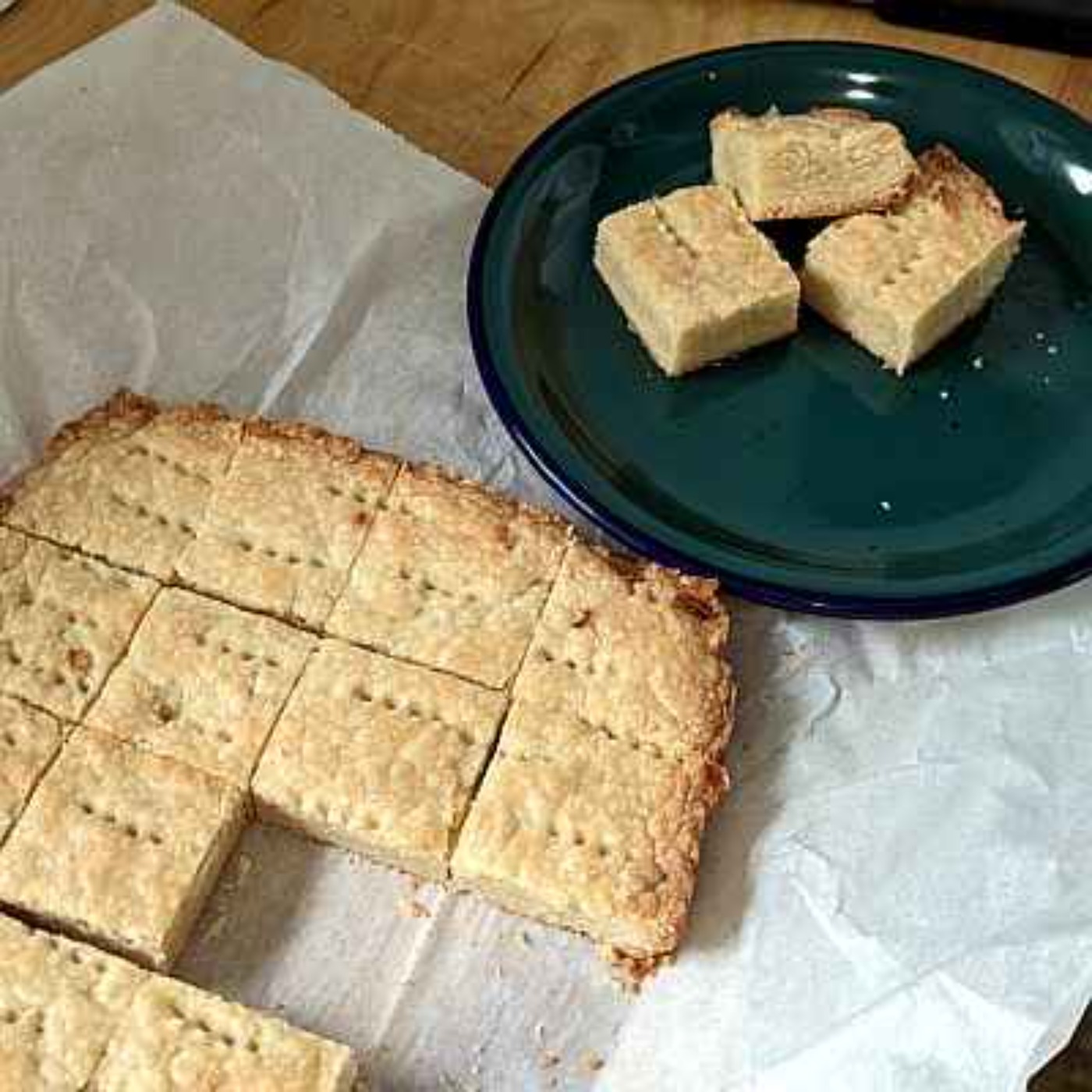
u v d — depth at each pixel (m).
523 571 0.48
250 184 0.56
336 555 0.48
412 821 0.44
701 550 0.47
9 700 0.46
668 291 0.50
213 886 0.45
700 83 0.57
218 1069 0.40
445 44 0.61
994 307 0.53
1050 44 0.61
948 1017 0.41
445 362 0.54
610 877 0.43
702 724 0.45
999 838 0.44
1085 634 0.48
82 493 0.49
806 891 0.44
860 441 0.50
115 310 0.54
